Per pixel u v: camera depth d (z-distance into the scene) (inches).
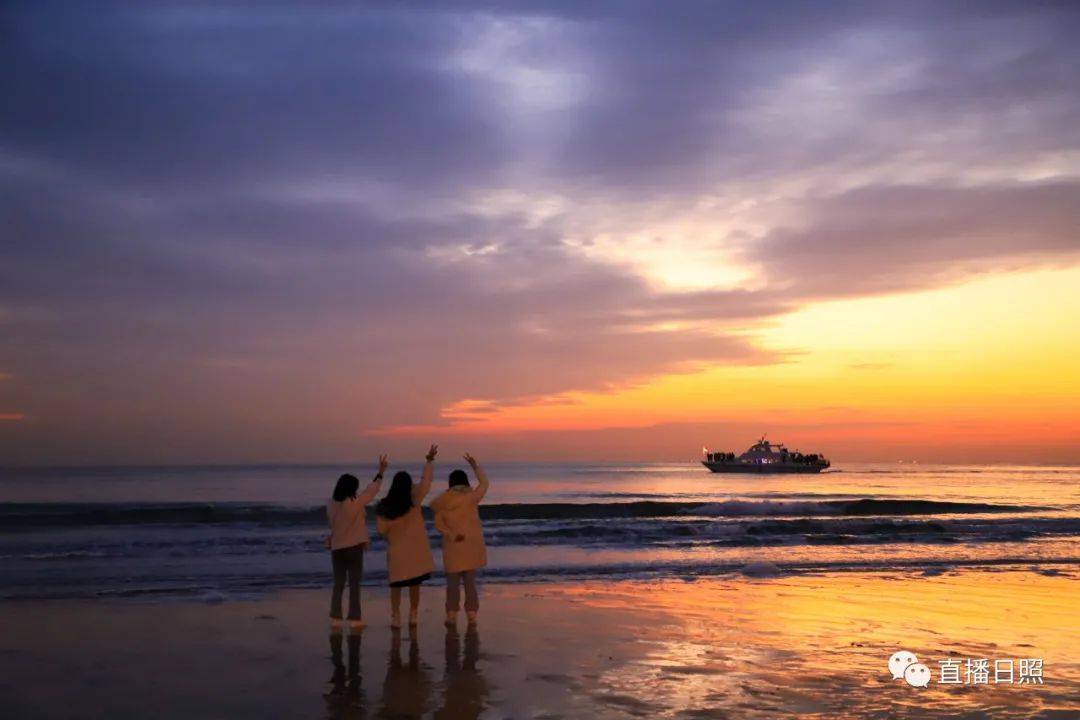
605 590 462.0
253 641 324.8
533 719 223.1
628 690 253.0
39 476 3393.2
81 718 225.6
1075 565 588.7
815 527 818.8
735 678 269.1
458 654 302.4
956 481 3088.1
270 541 680.4
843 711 231.6
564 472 4990.2
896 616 389.1
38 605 404.2
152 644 319.0
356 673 274.4
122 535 728.3
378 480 351.9
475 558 358.9
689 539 737.6
